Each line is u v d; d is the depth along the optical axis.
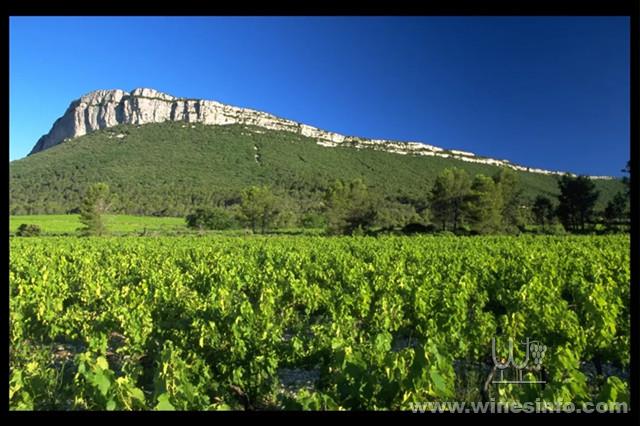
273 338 6.28
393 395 4.10
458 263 13.45
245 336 6.07
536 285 8.47
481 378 6.01
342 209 53.28
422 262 14.84
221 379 5.76
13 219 65.50
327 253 18.53
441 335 6.68
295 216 72.62
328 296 9.48
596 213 53.94
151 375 6.29
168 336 6.57
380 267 12.59
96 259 18.17
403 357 4.31
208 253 19.59
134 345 6.55
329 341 6.18
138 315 6.90
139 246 24.73
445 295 7.96
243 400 5.82
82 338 7.65
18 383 4.37
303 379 6.87
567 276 11.24
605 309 6.56
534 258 14.48
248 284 11.71
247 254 20.17
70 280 12.47
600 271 10.88
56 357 7.82
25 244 26.72
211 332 6.09
